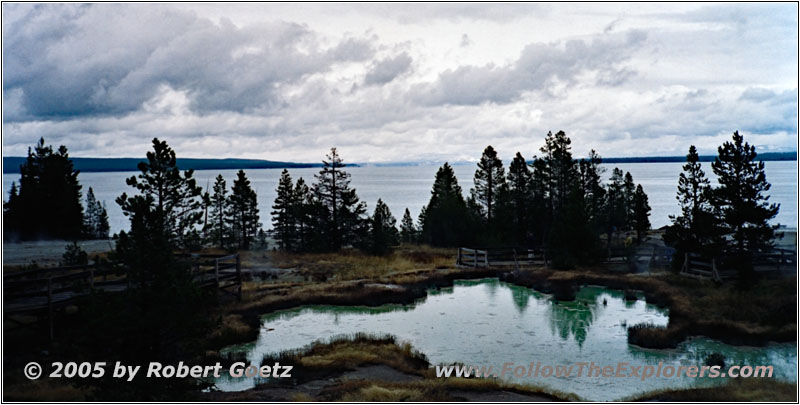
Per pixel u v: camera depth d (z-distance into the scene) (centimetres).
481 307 2553
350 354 1711
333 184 4944
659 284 2766
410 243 5994
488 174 5522
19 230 4853
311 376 1527
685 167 3019
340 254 4538
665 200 14075
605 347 1867
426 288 3020
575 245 3472
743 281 2492
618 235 5250
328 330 2133
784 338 1883
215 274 2367
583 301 2644
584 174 4766
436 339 1992
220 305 2369
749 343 1839
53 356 1523
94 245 4369
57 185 5025
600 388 1465
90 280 1898
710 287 2598
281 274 3391
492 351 1836
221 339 1889
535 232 4575
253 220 5578
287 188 5356
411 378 1520
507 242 4534
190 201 2267
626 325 2167
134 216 1266
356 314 2416
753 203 2572
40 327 1741
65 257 2569
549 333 2066
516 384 1441
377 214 4684
